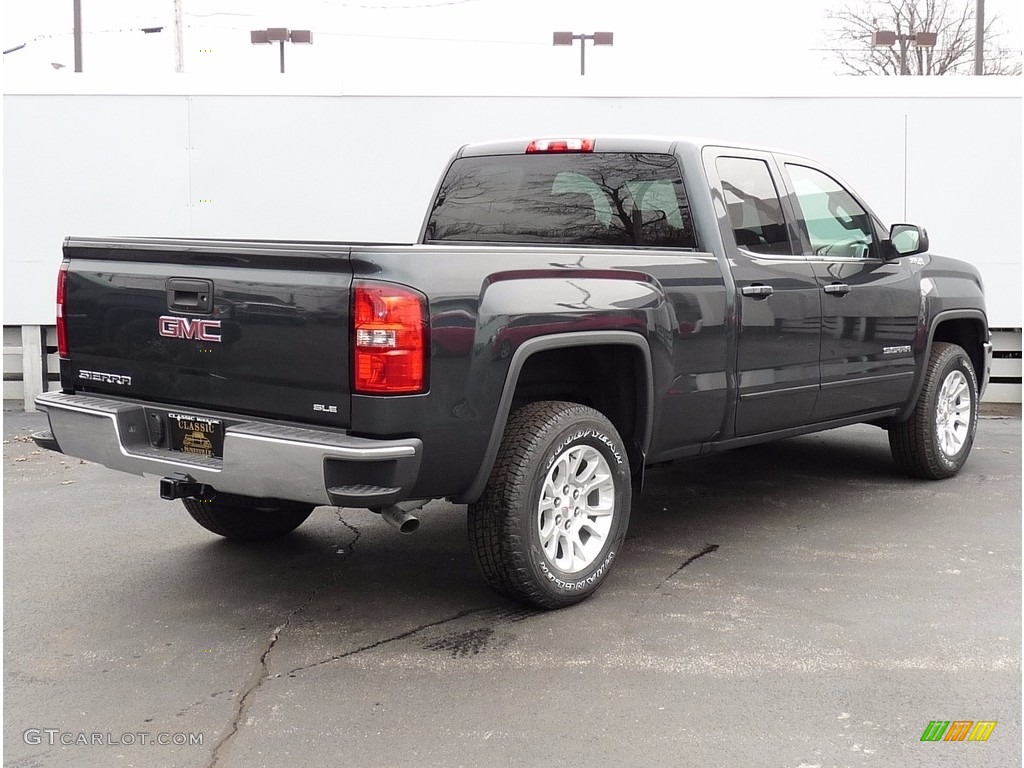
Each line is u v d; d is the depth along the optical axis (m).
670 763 2.82
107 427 3.88
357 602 4.16
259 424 3.59
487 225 5.30
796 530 5.21
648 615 3.98
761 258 4.85
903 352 5.82
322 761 2.85
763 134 8.73
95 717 3.13
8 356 9.12
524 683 3.35
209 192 8.84
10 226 8.76
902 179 8.71
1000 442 7.67
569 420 3.93
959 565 4.61
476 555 3.87
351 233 8.88
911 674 3.42
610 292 4.04
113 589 4.32
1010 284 8.74
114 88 8.72
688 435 4.58
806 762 2.83
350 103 8.79
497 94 8.77
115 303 4.01
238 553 4.86
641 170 4.78
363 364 3.35
